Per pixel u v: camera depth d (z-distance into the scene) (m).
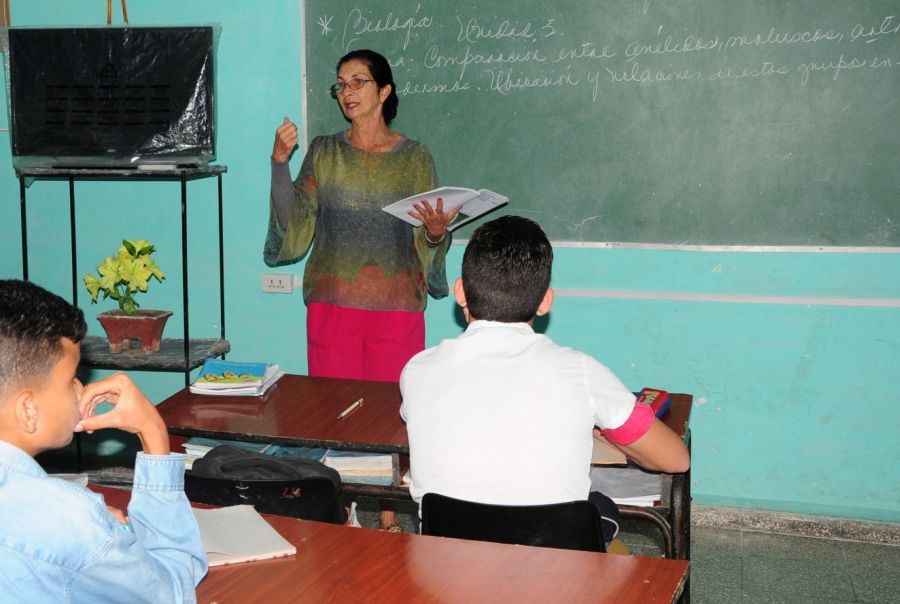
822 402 3.35
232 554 1.42
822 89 3.18
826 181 3.23
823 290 3.29
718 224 3.34
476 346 1.77
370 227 3.37
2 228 3.94
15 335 1.03
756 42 3.20
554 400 1.71
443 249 3.36
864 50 3.12
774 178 3.27
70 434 1.11
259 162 3.69
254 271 3.77
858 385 3.31
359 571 1.39
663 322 3.44
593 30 3.33
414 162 3.39
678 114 3.31
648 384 3.49
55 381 1.07
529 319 1.84
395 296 3.39
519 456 1.68
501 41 3.41
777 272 3.32
